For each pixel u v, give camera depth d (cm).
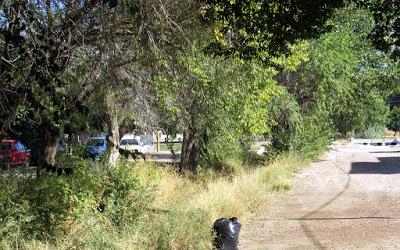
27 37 557
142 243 735
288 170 2094
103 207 859
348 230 1019
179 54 973
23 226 688
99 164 919
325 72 2355
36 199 742
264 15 670
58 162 776
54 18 668
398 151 4172
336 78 2514
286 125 2633
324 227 1054
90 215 775
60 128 574
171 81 1067
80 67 813
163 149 4172
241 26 698
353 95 3247
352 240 927
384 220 1113
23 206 691
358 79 3086
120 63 902
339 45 2350
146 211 899
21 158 733
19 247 650
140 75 1039
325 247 879
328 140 3584
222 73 1201
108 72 870
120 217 838
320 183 1830
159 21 837
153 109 1329
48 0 659
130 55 922
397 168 2459
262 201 1341
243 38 796
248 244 907
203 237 785
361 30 2664
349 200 1427
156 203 1021
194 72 1073
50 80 559
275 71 1317
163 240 744
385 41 680
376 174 2164
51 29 625
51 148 739
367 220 1119
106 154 956
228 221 819
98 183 854
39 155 582
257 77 1273
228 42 860
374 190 1633
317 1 632
